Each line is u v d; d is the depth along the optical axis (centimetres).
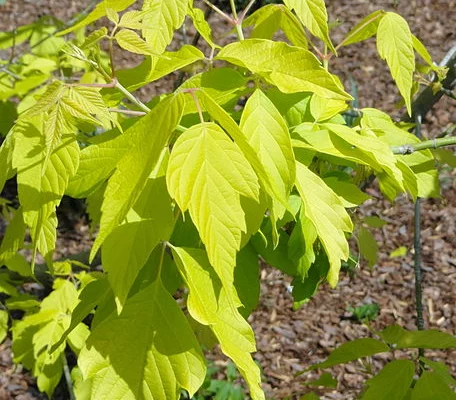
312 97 38
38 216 31
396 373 44
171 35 33
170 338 30
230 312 31
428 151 47
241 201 31
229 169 27
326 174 42
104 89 39
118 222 27
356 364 149
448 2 271
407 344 47
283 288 170
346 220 32
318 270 42
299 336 158
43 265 72
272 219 31
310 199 32
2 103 99
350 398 142
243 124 31
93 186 34
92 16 34
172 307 31
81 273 83
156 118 28
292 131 37
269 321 162
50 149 28
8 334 148
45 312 80
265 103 31
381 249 179
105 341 30
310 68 31
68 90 29
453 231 183
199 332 44
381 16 40
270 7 41
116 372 30
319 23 35
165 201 30
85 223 176
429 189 47
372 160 35
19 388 137
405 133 44
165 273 36
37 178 31
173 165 27
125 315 31
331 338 158
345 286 171
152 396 30
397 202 190
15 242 35
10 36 98
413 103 60
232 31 45
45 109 28
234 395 134
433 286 170
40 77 89
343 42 41
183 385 30
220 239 26
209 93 35
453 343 46
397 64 39
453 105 216
